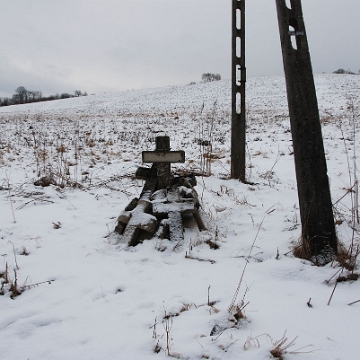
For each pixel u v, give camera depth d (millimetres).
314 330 2332
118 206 5730
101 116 24719
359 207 5336
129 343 2262
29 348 2264
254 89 41031
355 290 2857
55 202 6023
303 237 3412
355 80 41188
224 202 5684
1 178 7609
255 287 2949
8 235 4426
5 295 2930
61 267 3465
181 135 14703
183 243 3945
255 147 11656
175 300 2771
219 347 2178
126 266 3463
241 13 6496
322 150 3260
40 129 16734
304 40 3195
